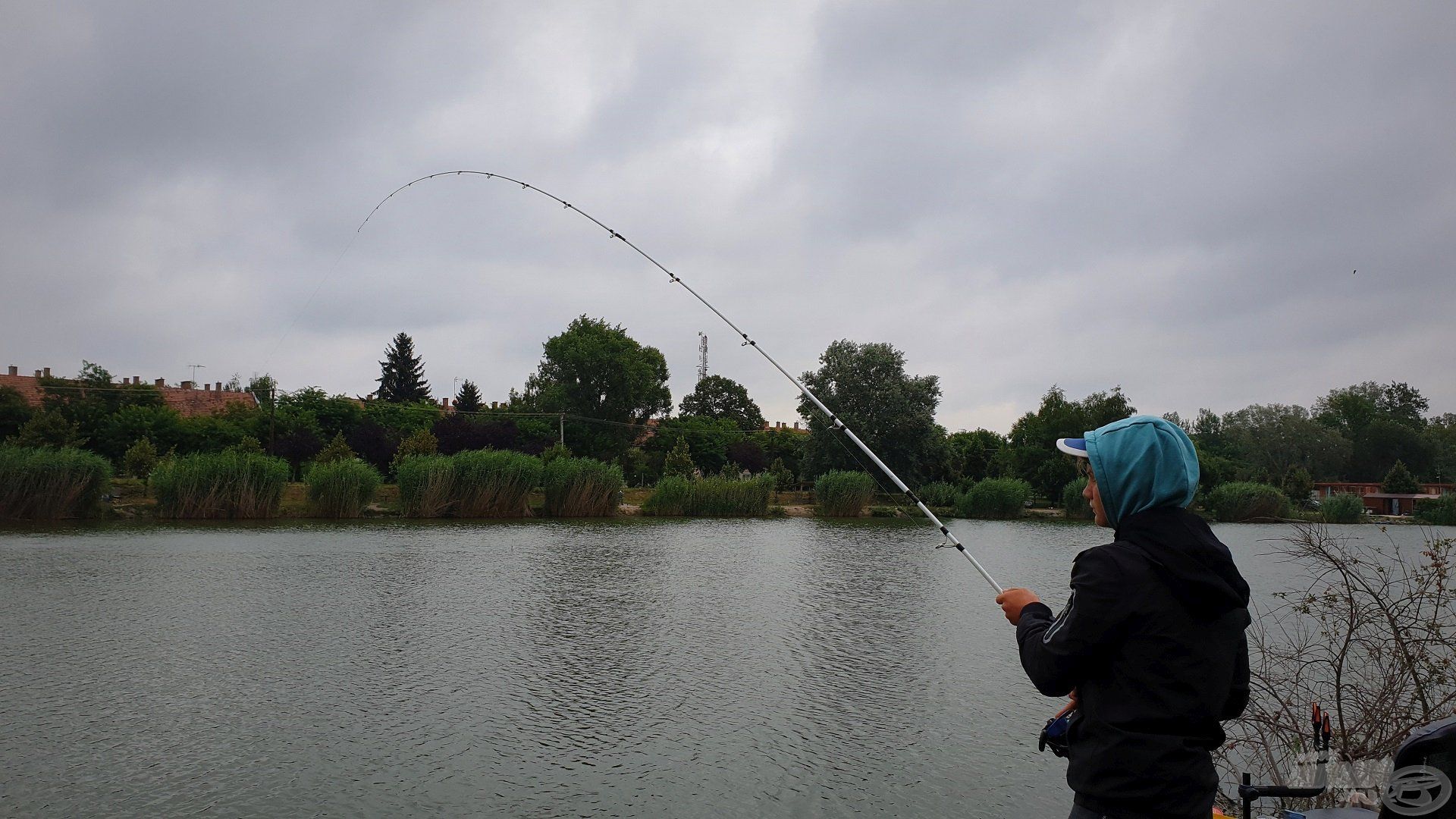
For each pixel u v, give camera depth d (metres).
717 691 10.02
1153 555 2.65
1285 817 3.86
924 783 7.44
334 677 10.31
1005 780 7.55
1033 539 30.80
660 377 100.44
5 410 52.16
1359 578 6.84
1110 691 2.69
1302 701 7.25
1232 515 44.31
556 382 88.94
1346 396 105.12
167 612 14.02
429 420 69.56
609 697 9.72
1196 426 101.56
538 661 11.19
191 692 9.69
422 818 6.65
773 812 6.85
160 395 59.94
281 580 17.48
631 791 7.20
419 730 8.53
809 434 55.84
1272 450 90.12
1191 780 2.61
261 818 6.59
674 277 7.65
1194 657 2.61
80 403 54.81
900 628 13.58
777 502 49.28
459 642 12.16
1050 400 65.31
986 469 57.62
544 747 8.15
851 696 9.88
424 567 19.67
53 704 9.21
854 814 6.84
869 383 53.72
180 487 32.72
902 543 28.06
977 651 12.05
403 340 99.00
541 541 26.31
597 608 14.91
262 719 8.80
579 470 39.00
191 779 7.29
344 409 62.88
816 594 16.86
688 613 14.65
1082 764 2.75
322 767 7.59
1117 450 2.80
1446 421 116.56
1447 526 33.12
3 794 6.95
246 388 69.69
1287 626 10.98
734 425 92.00
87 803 6.81
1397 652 6.33
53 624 13.04
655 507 41.84
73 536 25.92
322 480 34.50
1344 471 93.88
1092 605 2.66
